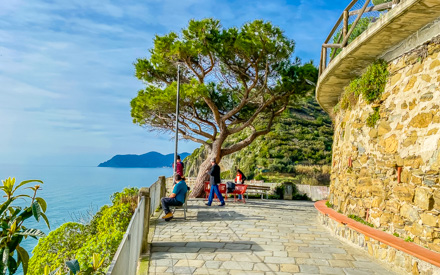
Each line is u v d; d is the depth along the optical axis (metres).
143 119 19.16
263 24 15.14
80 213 14.69
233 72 17.88
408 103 6.13
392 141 6.51
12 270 3.39
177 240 7.37
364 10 6.83
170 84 18.81
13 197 3.51
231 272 5.30
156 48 16.64
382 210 6.66
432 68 5.61
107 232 8.66
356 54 7.06
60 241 8.07
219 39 16.09
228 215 11.13
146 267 5.43
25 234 3.38
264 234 8.15
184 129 19.88
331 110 12.58
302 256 6.23
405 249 5.17
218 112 18.41
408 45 6.17
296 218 10.99
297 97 18.39
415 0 4.82
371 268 5.59
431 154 5.40
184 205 10.16
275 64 17.12
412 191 5.76
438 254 4.91
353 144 8.34
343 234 7.62
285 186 19.77
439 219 5.09
